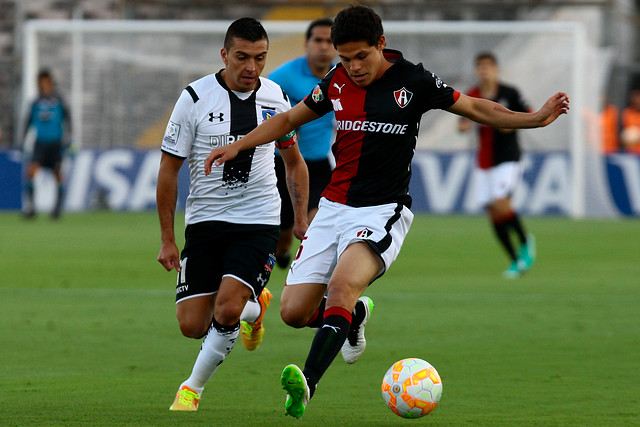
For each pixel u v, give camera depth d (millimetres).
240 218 18922
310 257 17906
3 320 28547
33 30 76312
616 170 73625
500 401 18594
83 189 74562
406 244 52844
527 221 69750
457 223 66875
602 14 84562
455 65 76375
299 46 72188
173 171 18609
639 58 92062
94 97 77000
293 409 15383
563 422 16859
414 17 84812
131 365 22234
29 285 36188
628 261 45594
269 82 19594
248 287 18406
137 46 77188
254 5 85812
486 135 39781
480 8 84875
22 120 76250
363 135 17516
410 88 17375
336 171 18219
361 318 19516
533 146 74125
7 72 82000
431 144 74875
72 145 67750
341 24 16750
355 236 17359
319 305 19531
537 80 75625
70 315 29547
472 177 72375
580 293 34875
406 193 18125
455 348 24453
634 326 27812
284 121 17547
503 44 76062
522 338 25891
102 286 36062
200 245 19062
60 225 62875
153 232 57938
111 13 86500
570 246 52344
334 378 20984
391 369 16938
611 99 81875
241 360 22969
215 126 18766
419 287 36406
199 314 19000
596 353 23766
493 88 40719
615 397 18922
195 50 77312
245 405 18188
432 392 16609
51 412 17266
